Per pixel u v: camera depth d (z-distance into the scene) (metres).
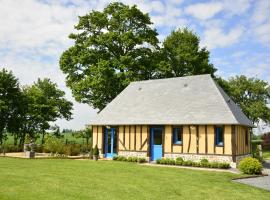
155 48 39.72
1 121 37.44
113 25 37.38
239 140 23.52
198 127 23.17
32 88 43.53
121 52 37.84
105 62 34.16
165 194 12.35
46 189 12.30
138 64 36.22
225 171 19.69
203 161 21.94
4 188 12.14
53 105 44.94
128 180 14.98
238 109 27.02
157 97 27.70
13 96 38.19
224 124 21.94
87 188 12.84
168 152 24.23
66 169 18.02
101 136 27.95
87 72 36.84
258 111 52.00
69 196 11.35
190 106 24.67
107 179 15.09
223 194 12.77
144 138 25.48
